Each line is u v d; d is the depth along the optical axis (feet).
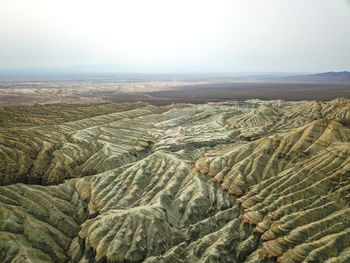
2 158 302.25
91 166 318.45
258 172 244.01
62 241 212.84
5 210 213.25
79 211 248.11
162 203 226.38
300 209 192.65
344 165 204.03
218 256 177.17
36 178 298.15
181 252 187.32
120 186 265.13
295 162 239.50
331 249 156.15
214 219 210.79
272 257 170.60
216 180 249.96
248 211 209.67
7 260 182.60
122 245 187.83
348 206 181.98
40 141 353.10
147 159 298.56
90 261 190.29
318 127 256.32
